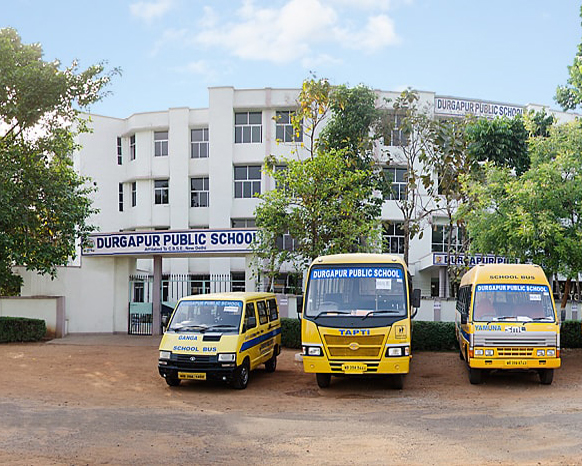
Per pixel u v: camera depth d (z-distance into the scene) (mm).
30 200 21297
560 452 8039
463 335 14906
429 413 11016
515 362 13250
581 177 17797
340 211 19516
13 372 16062
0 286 25391
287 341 21297
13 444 8586
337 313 12945
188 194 40156
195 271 39562
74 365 17391
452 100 38562
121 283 26828
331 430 9586
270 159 23562
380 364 12578
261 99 38844
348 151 26547
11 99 20109
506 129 24172
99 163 41875
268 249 20391
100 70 21297
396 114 26719
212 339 13312
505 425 9781
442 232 39969
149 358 18828
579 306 25516
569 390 13328
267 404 12055
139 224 41094
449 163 24453
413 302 13305
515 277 14211
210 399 12602
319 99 21344
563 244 17656
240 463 7719
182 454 8125
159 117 41000
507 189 18422
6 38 19828
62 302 24844
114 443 8719
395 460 7793
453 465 7527
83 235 23562
